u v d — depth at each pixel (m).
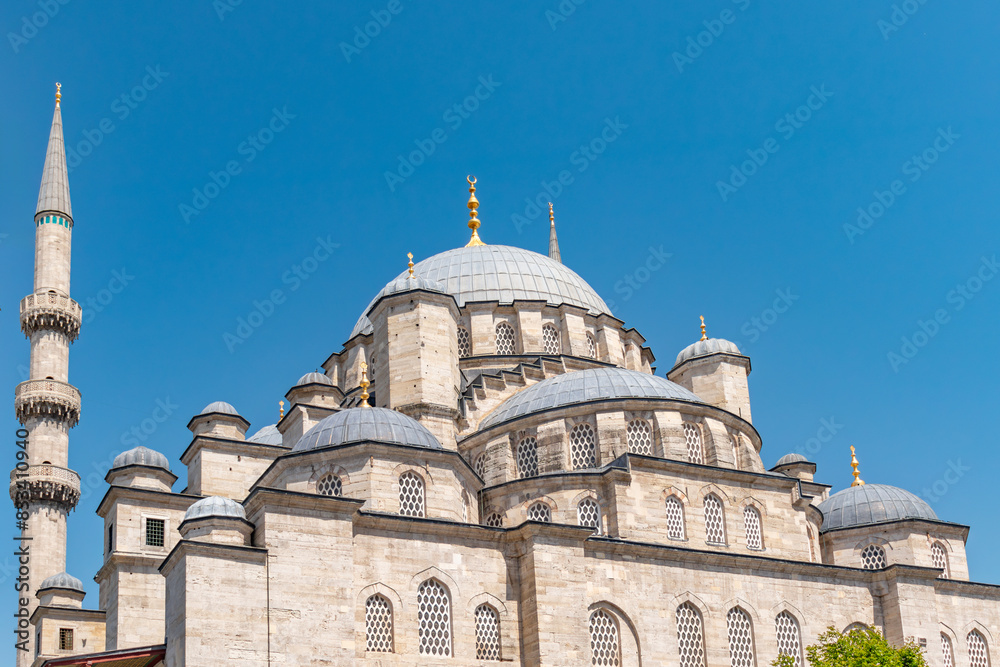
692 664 52.16
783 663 51.00
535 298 76.00
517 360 71.75
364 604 45.56
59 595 67.62
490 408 65.75
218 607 42.03
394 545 47.16
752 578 55.16
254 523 45.12
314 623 43.47
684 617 52.78
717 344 71.44
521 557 49.62
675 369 71.88
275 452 63.88
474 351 72.38
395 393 61.12
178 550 42.84
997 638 62.59
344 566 44.75
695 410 60.00
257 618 42.56
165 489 65.38
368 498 50.03
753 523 58.66
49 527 74.38
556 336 74.50
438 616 47.22
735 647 53.62
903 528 65.38
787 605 55.66
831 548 66.44
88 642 62.69
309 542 44.47
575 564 49.53
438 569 47.66
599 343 75.44
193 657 41.03
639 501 55.25
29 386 76.69
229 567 42.75
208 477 62.03
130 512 60.00
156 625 58.44
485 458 60.03
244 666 41.72
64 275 81.00
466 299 75.75
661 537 55.12
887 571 58.75
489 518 56.28
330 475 51.09
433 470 52.03
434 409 60.47
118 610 57.84
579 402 58.81
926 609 58.66
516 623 48.62
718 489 57.84
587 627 48.69
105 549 61.69
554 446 57.84
